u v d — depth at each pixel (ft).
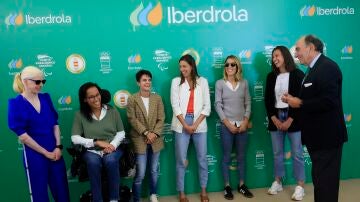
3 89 9.75
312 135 7.50
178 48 10.59
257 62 11.10
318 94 7.24
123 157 9.07
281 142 10.46
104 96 9.52
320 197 7.57
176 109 9.86
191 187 11.05
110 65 10.25
